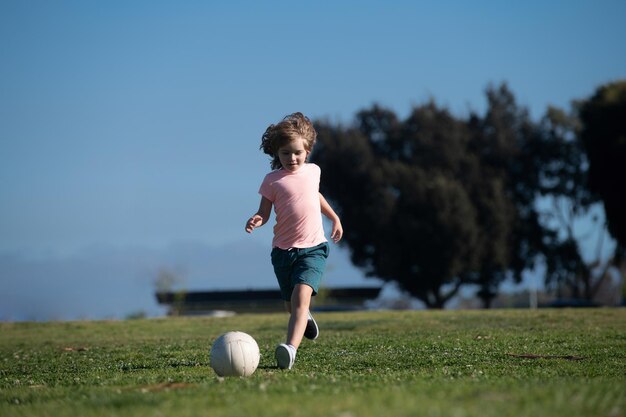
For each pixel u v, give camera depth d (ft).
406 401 47.50
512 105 594.65
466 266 536.83
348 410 45.29
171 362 91.86
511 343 105.50
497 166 578.25
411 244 531.50
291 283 77.87
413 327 152.46
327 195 570.05
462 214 528.63
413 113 583.99
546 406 46.70
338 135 577.02
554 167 591.78
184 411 47.50
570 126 586.86
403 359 88.12
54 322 215.51
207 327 184.55
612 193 473.26
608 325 146.00
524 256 579.07
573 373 72.95
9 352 125.90
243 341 72.08
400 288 555.28
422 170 548.31
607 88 485.56
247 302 536.01
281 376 67.15
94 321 220.02
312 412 45.11
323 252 78.33
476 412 44.47
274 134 79.46
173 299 529.45
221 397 52.11
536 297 620.08
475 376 66.08
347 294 550.36
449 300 572.51
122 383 68.08
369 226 543.39
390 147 592.19
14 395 63.72
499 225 545.85
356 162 567.18
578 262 588.09
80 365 95.71
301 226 77.71
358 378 63.98
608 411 46.68
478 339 113.91
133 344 131.44
